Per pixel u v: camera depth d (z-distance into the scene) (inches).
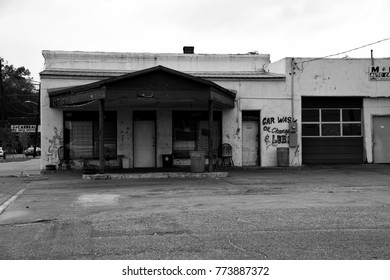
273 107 893.8
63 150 841.5
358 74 916.6
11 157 2297.0
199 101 765.3
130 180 690.2
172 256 256.1
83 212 414.3
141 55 959.6
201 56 989.2
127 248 275.7
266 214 382.9
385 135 931.3
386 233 307.7
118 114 860.0
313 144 925.2
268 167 878.4
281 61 917.2
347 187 586.6
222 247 274.5
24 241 303.0
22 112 3203.7
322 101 927.7
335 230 317.4
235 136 885.2
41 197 521.7
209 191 555.2
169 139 871.1
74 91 740.0
